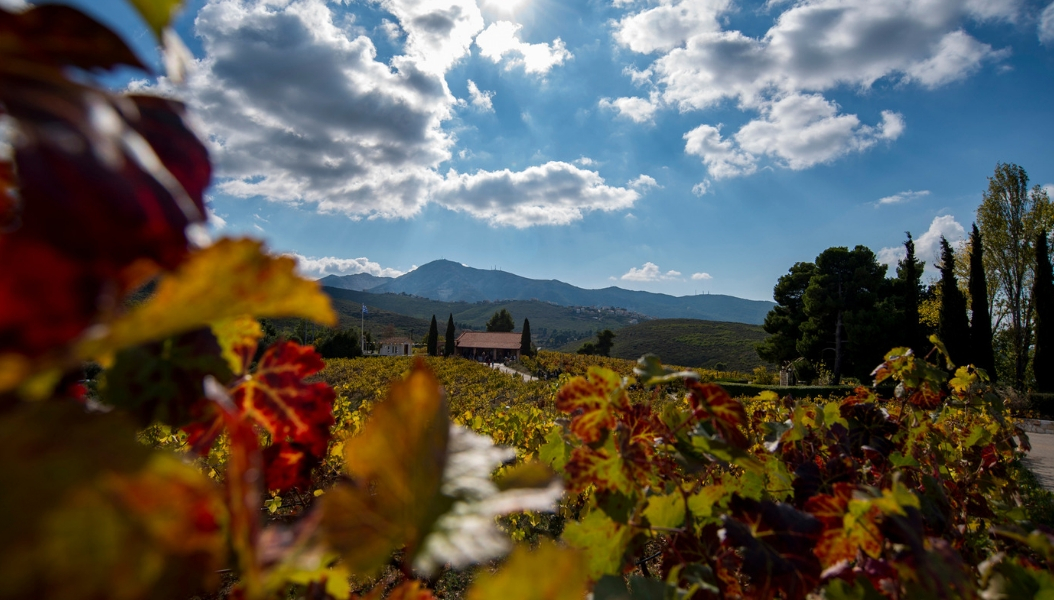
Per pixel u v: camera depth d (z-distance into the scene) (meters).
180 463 0.29
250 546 0.35
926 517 1.50
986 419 2.95
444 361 30.64
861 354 32.88
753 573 0.93
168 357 0.60
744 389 26.73
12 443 0.25
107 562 0.25
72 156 0.23
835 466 1.56
